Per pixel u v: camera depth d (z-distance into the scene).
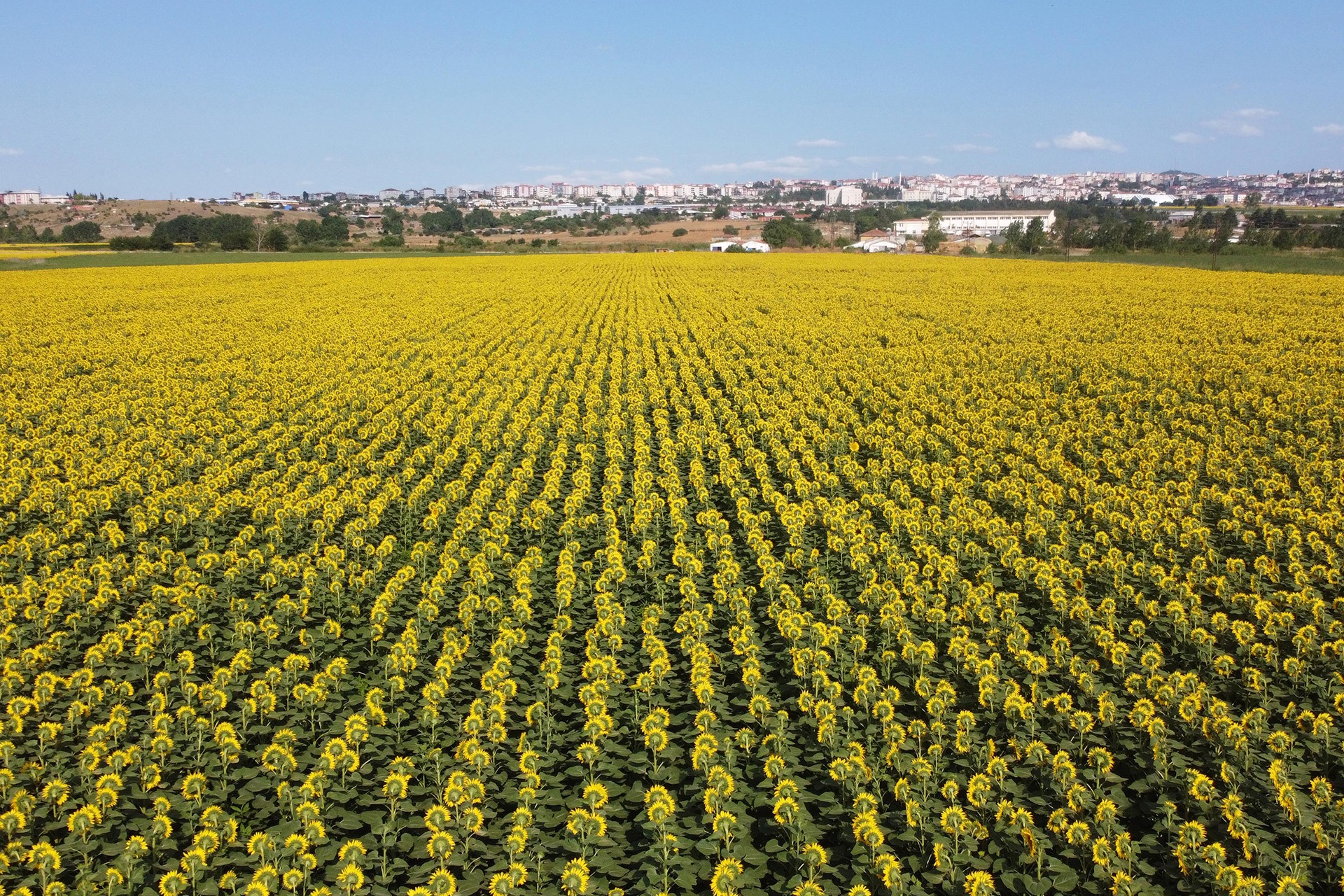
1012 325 38.78
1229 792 8.47
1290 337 33.84
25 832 7.98
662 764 9.05
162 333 38.78
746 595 13.16
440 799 8.36
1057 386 28.28
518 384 28.59
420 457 21.14
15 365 31.81
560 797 8.74
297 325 41.88
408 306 49.31
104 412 25.06
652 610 12.09
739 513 16.47
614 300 53.28
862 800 8.01
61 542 16.06
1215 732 9.12
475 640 12.05
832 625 12.09
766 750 9.20
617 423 23.12
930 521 15.98
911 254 116.00
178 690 10.69
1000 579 13.83
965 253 118.44
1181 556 14.76
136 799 8.61
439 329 40.94
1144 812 8.45
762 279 66.19
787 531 16.19
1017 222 114.06
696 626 11.65
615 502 18.09
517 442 22.39
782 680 10.93
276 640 11.74
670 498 17.38
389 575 14.73
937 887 7.64
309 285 61.66
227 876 7.33
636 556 14.90
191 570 13.95
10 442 22.12
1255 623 12.01
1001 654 11.56
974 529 15.71
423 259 100.69
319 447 21.67
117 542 15.63
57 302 49.22
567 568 13.41
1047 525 15.92
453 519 17.19
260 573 14.50
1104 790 8.68
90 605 12.65
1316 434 21.27
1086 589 13.24
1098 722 9.89
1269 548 14.58
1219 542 15.44
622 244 157.50
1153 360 29.77
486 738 9.61
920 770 8.34
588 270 79.56
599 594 12.60
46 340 36.81
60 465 21.22
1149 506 16.45
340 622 12.64
